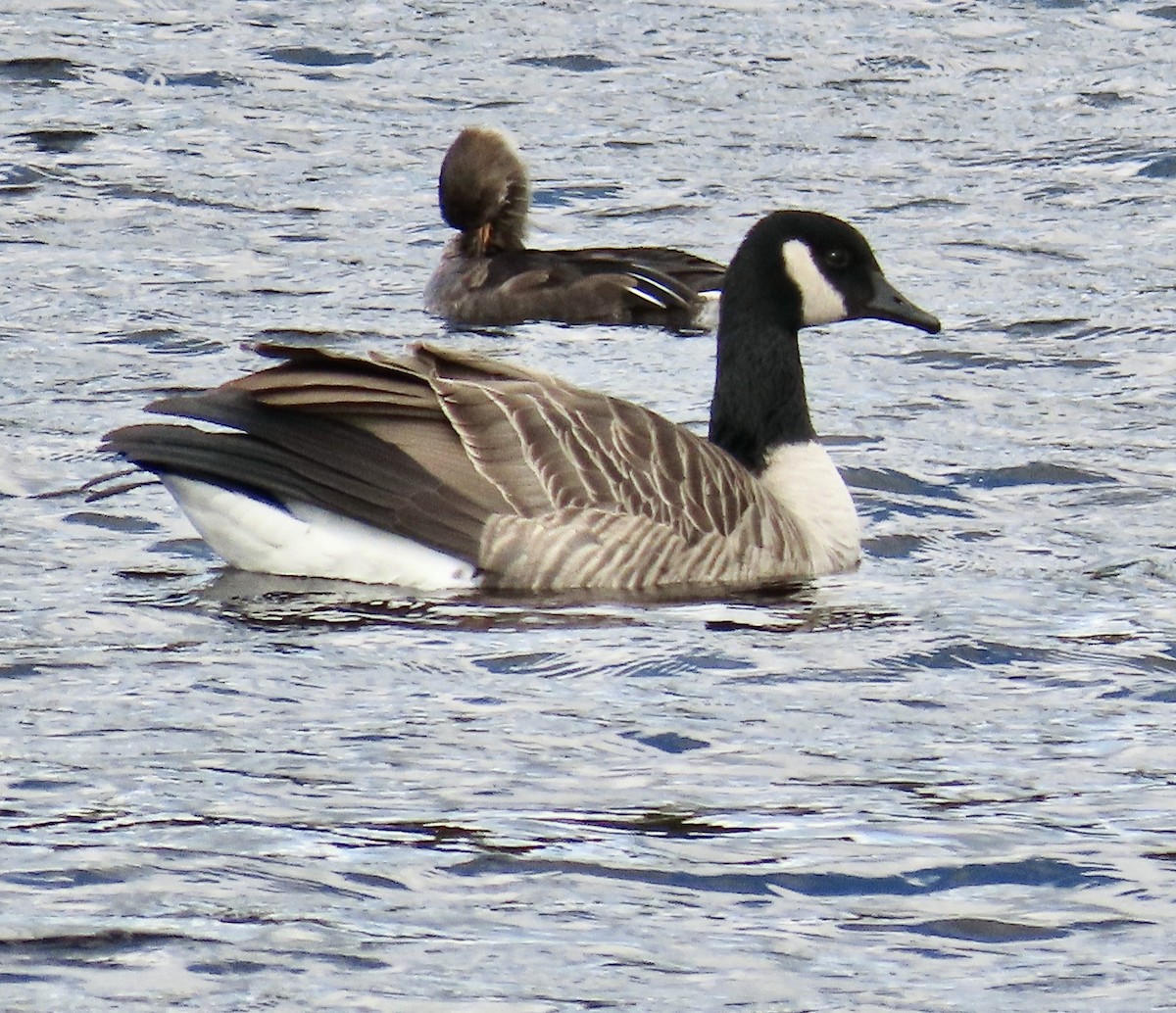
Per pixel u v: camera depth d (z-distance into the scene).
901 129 30.00
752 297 17.03
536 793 12.05
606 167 28.53
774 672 13.96
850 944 10.48
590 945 10.39
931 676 13.98
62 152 28.28
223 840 11.35
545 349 22.83
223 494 15.10
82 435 18.86
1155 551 16.73
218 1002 9.79
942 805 12.02
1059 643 14.61
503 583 15.20
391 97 31.17
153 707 13.04
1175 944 10.51
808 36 34.16
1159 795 12.19
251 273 24.53
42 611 14.64
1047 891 11.04
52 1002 9.73
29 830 11.41
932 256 25.28
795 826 11.72
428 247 25.91
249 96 30.95
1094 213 26.84
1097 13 35.41
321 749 12.53
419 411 15.24
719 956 10.34
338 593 15.06
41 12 34.53
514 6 35.53
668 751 12.66
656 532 15.45
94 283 23.75
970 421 20.11
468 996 9.91
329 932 10.44
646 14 35.19
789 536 16.11
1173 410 20.41
